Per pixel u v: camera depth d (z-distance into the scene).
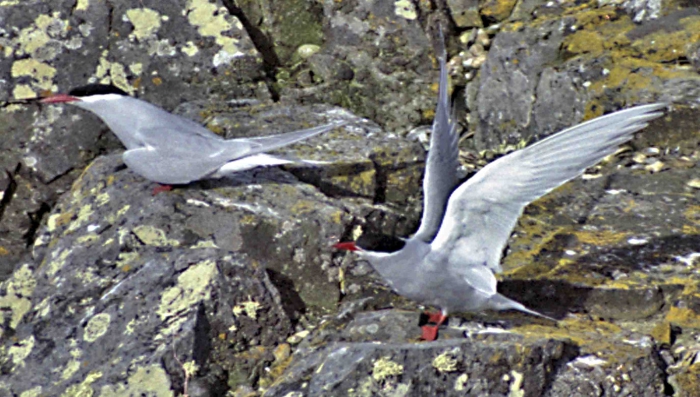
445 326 9.02
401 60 13.56
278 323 9.62
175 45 13.00
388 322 9.02
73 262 9.98
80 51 12.79
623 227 10.84
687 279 9.81
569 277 9.96
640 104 12.18
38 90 12.67
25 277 10.95
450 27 14.01
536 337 8.59
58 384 9.02
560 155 8.13
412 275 8.55
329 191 11.14
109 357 9.11
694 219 10.91
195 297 9.34
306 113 12.45
